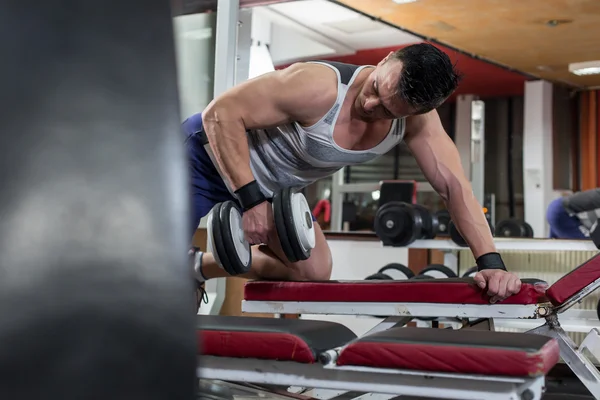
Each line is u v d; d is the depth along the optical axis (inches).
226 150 70.6
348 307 77.9
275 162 79.0
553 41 204.2
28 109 17.4
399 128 74.5
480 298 71.6
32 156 17.2
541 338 47.4
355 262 161.8
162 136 17.9
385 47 257.3
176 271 17.5
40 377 16.6
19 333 16.5
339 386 48.5
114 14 18.1
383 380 47.5
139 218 17.5
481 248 74.0
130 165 17.6
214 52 129.9
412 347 45.7
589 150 259.0
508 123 282.0
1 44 17.5
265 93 69.5
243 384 71.6
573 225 146.3
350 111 72.1
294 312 80.4
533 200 247.1
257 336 50.0
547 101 250.4
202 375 52.1
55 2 18.0
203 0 126.9
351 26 237.0
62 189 17.3
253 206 70.3
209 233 68.1
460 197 75.5
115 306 17.1
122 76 17.9
